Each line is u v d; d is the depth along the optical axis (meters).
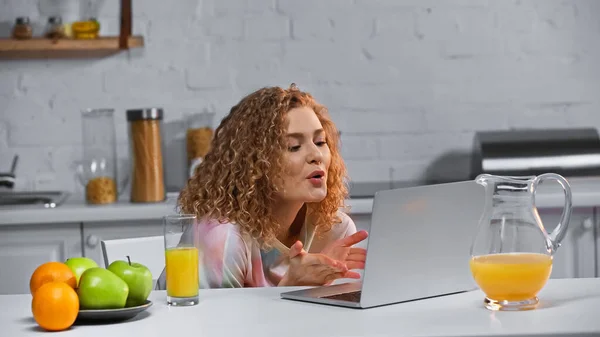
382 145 3.92
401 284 1.66
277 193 2.11
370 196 3.48
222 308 1.64
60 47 3.68
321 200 2.23
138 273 1.62
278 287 1.85
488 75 3.93
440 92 3.92
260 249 2.09
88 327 1.52
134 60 3.86
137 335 1.45
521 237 1.62
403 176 3.93
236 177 2.10
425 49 3.92
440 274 1.73
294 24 3.88
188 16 3.87
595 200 3.38
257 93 2.17
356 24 3.90
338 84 3.91
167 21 3.86
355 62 3.91
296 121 2.11
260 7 3.88
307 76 3.90
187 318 1.56
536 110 3.94
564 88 3.94
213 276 2.00
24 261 3.36
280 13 3.88
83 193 3.85
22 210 3.34
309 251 2.29
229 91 3.88
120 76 3.85
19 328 1.53
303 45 3.89
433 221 1.70
